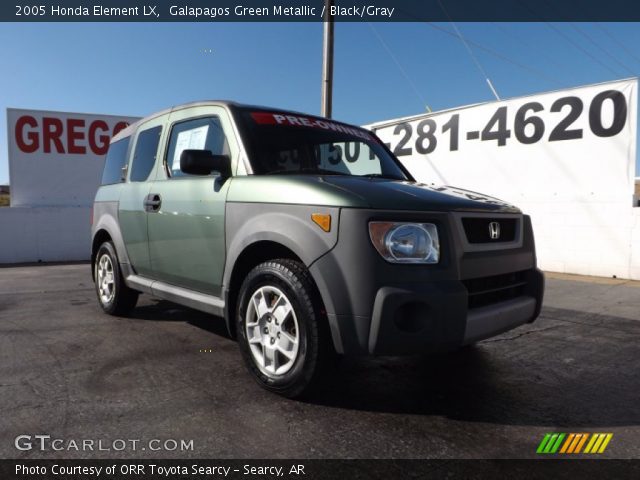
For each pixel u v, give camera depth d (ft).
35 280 26.91
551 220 29.66
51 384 10.12
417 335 8.18
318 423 8.47
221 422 8.45
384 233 8.32
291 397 9.28
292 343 9.22
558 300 20.62
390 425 8.46
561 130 28.96
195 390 9.87
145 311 17.08
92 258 17.39
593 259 28.04
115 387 9.98
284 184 9.62
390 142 39.04
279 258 9.91
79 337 13.71
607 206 27.37
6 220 38.83
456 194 10.23
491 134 32.32
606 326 15.97
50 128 42.73
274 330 9.50
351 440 7.89
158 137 14.06
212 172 11.48
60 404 9.11
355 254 8.29
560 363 12.07
